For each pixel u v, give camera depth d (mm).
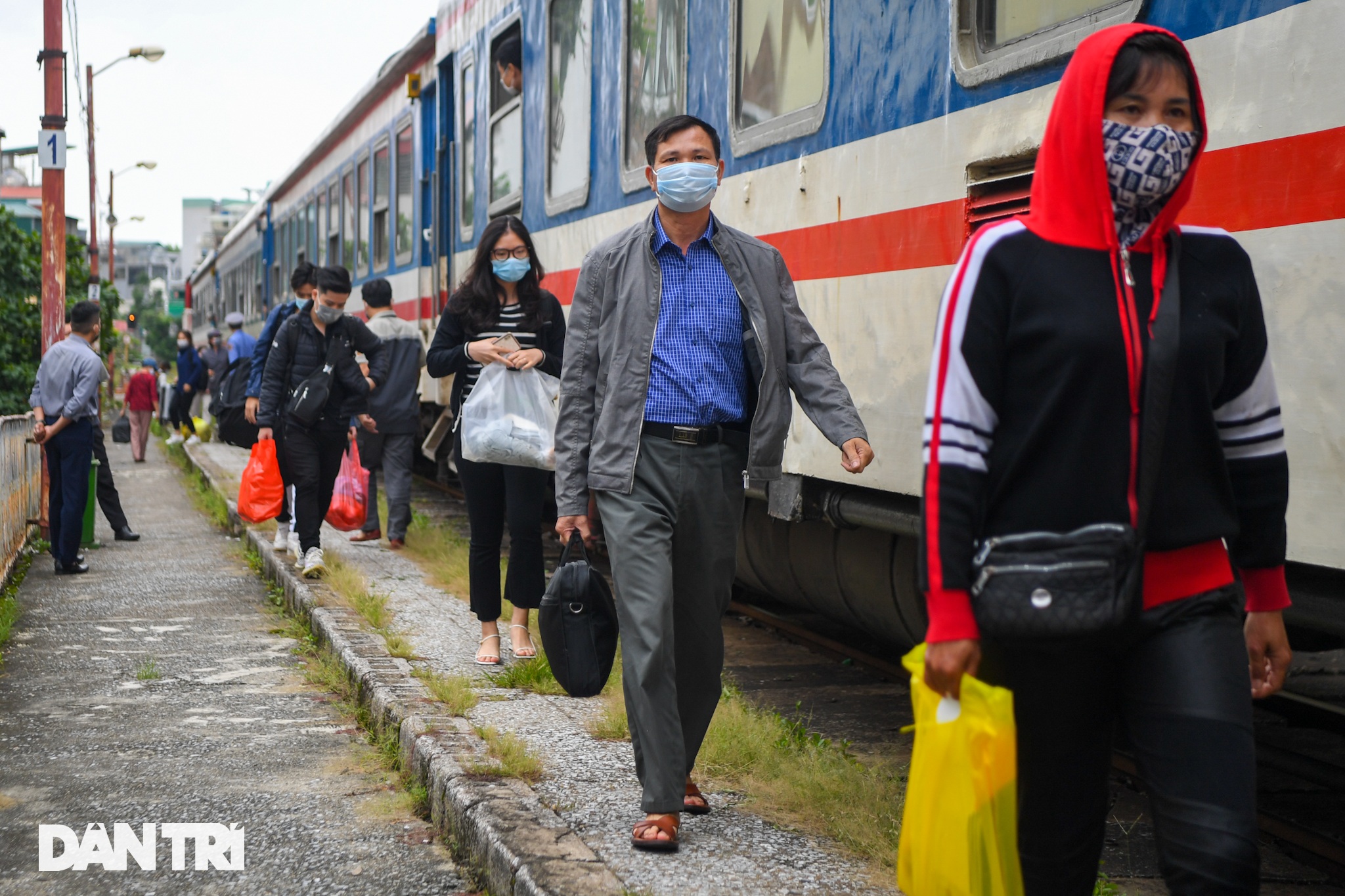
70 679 5691
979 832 1933
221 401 8016
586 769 3832
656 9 6098
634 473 3152
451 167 10242
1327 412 2664
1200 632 1946
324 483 7512
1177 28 3062
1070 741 2053
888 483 4277
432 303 10711
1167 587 1972
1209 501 1980
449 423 9039
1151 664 1958
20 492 9148
